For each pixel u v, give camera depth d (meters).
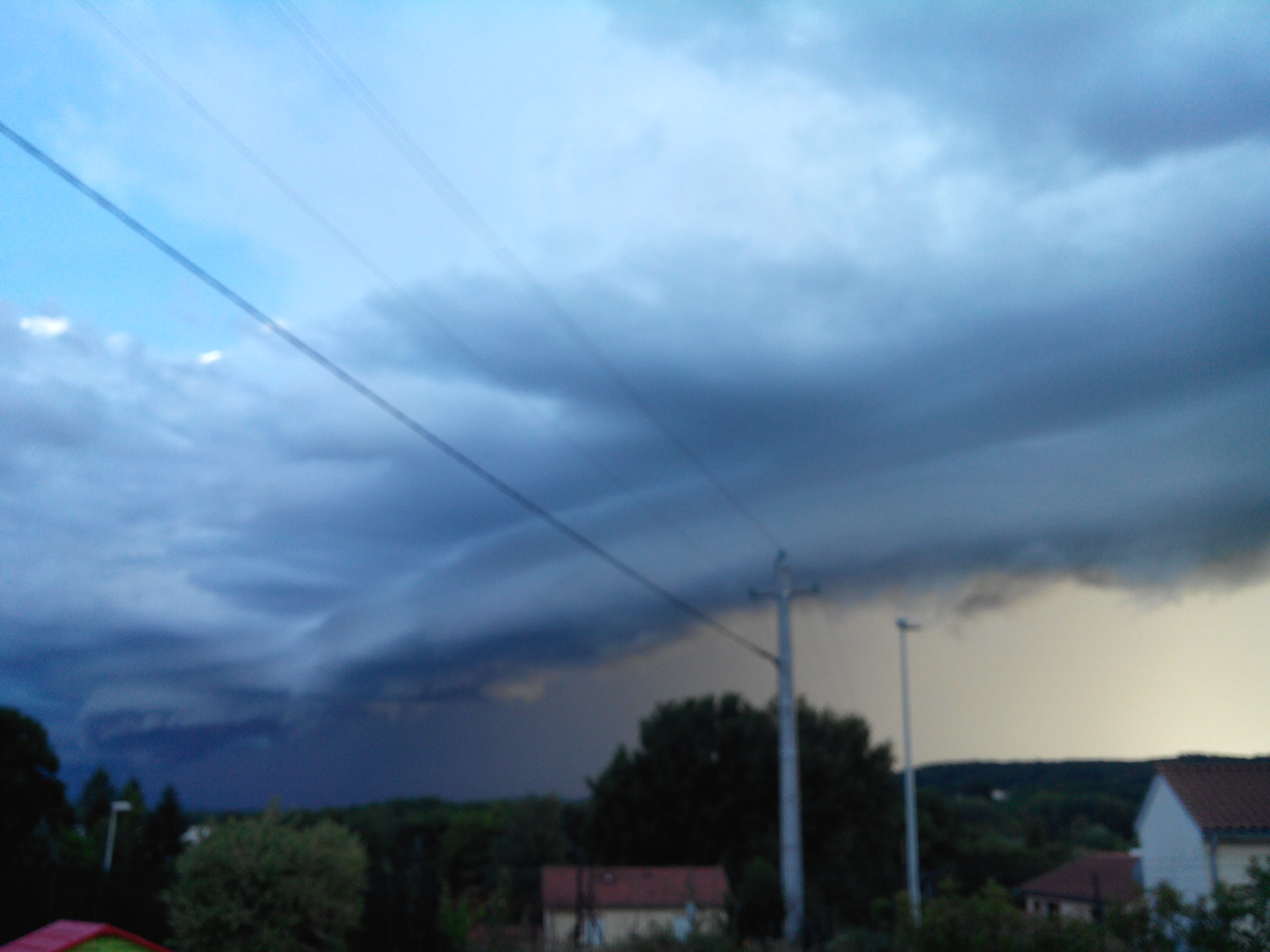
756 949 25.22
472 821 75.69
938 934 16.81
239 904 20.94
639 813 56.94
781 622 27.91
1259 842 21.27
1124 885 32.16
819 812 54.75
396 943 26.44
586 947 26.72
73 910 22.06
